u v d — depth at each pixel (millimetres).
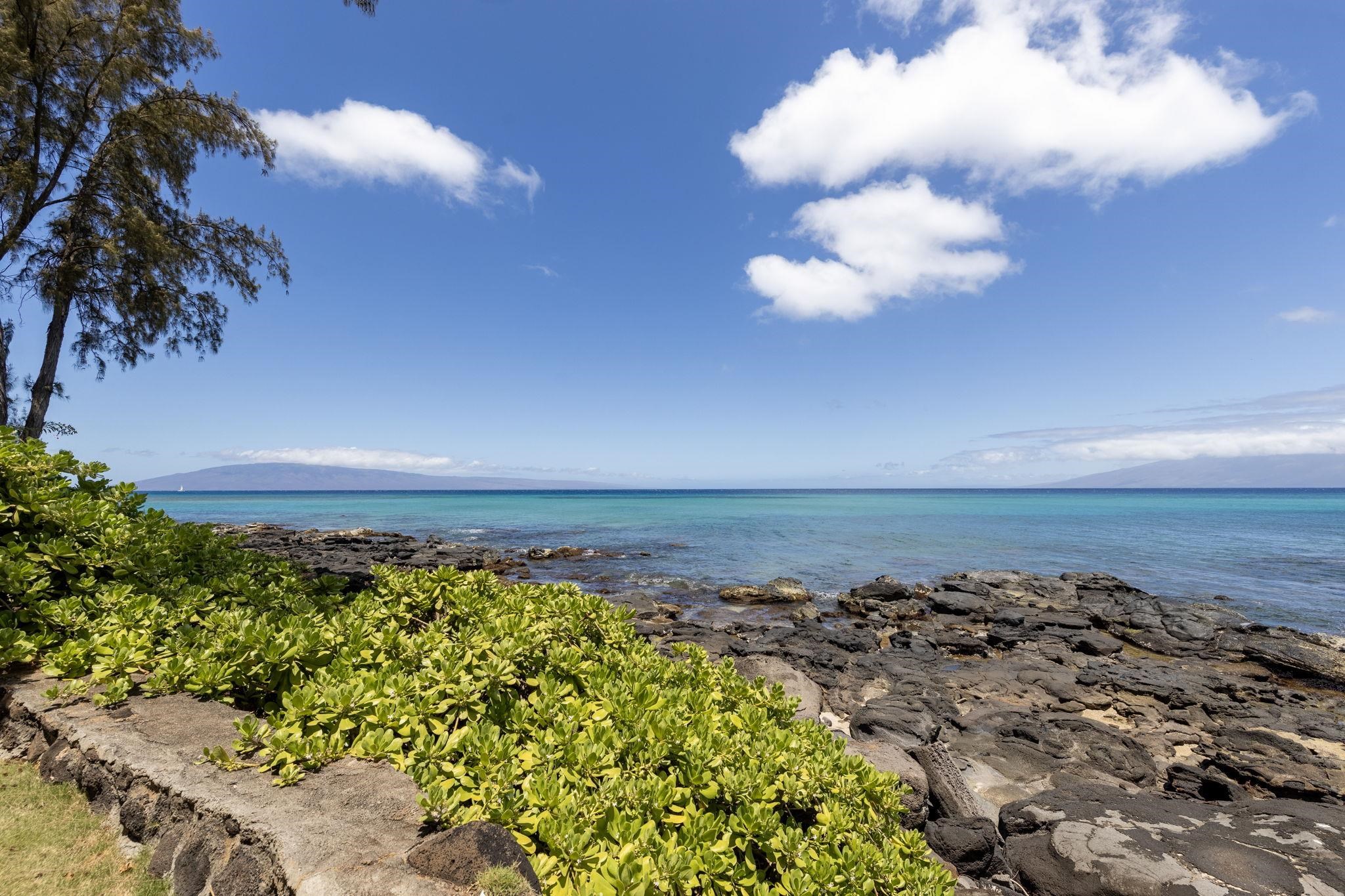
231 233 18531
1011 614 21484
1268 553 38656
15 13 14500
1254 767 9227
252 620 5934
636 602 23406
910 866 4078
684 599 25484
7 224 15094
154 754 4051
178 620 6047
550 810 3559
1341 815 6312
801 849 3908
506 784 3703
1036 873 6094
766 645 17500
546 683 5215
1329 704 13766
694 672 6848
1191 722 12117
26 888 3377
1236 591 26750
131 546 7227
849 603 24000
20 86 14805
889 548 41125
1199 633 19094
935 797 7207
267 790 3613
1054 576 29672
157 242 15711
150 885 3434
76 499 7133
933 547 41469
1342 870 5363
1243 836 6016
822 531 53469
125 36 15984
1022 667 15523
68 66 15602
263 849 3123
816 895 3607
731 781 4172
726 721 5496
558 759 4137
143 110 16219
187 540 8281
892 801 4836
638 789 3824
